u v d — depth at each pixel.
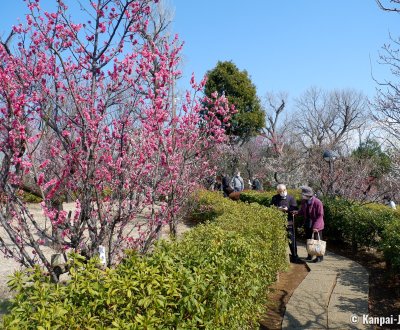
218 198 11.12
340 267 7.25
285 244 6.88
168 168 4.17
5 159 3.30
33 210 10.79
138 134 3.93
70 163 3.56
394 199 13.64
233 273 3.20
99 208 3.56
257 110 26.11
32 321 2.09
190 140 5.20
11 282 2.42
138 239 4.29
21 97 3.25
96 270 2.44
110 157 3.67
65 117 3.82
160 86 4.04
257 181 21.53
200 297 2.53
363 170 12.79
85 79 3.99
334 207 9.27
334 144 23.31
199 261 2.86
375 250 8.42
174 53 4.52
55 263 3.88
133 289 2.31
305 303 5.39
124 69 3.87
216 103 5.58
